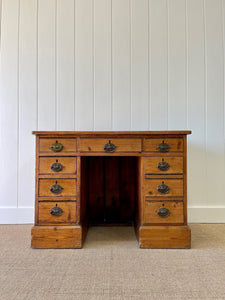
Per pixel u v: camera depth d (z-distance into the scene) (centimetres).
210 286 86
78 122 170
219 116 170
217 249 119
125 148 123
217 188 168
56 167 121
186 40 170
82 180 132
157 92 171
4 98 168
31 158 168
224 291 83
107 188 164
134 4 171
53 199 122
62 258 109
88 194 162
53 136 123
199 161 169
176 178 123
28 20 170
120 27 171
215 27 170
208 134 170
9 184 167
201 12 171
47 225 121
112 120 170
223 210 167
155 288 84
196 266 101
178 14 171
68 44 171
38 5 170
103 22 171
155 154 123
